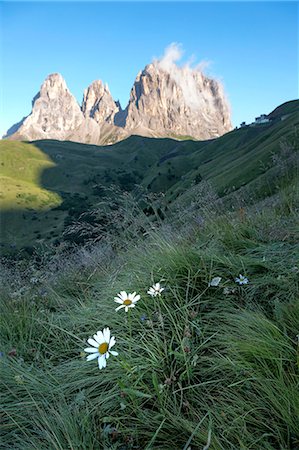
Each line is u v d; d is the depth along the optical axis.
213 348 2.45
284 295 2.84
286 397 1.84
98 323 3.19
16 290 4.69
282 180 5.47
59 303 4.09
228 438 1.81
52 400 2.40
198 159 185.25
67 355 3.03
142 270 3.78
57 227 125.44
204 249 3.97
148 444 1.87
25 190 173.00
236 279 2.96
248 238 4.14
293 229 3.96
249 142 138.88
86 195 182.25
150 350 2.49
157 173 177.38
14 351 2.68
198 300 3.07
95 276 4.76
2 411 2.35
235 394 2.07
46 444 2.01
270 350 2.18
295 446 1.74
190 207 4.97
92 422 2.11
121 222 4.72
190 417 2.04
